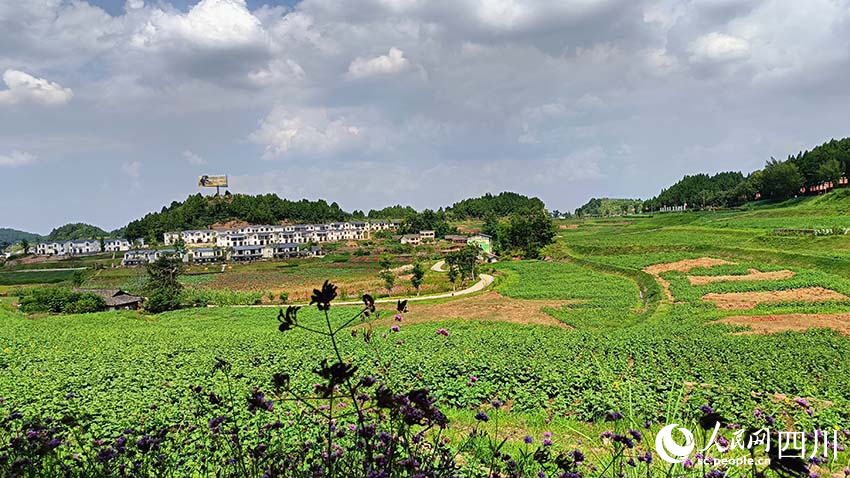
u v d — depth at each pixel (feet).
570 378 61.46
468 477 21.77
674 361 80.28
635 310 157.48
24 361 91.56
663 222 423.23
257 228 569.23
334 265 398.21
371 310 14.37
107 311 219.20
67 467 18.63
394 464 14.97
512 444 37.29
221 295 245.45
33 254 554.87
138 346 107.96
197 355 94.32
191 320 185.98
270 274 357.82
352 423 20.92
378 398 14.02
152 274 244.01
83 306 222.28
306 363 78.28
